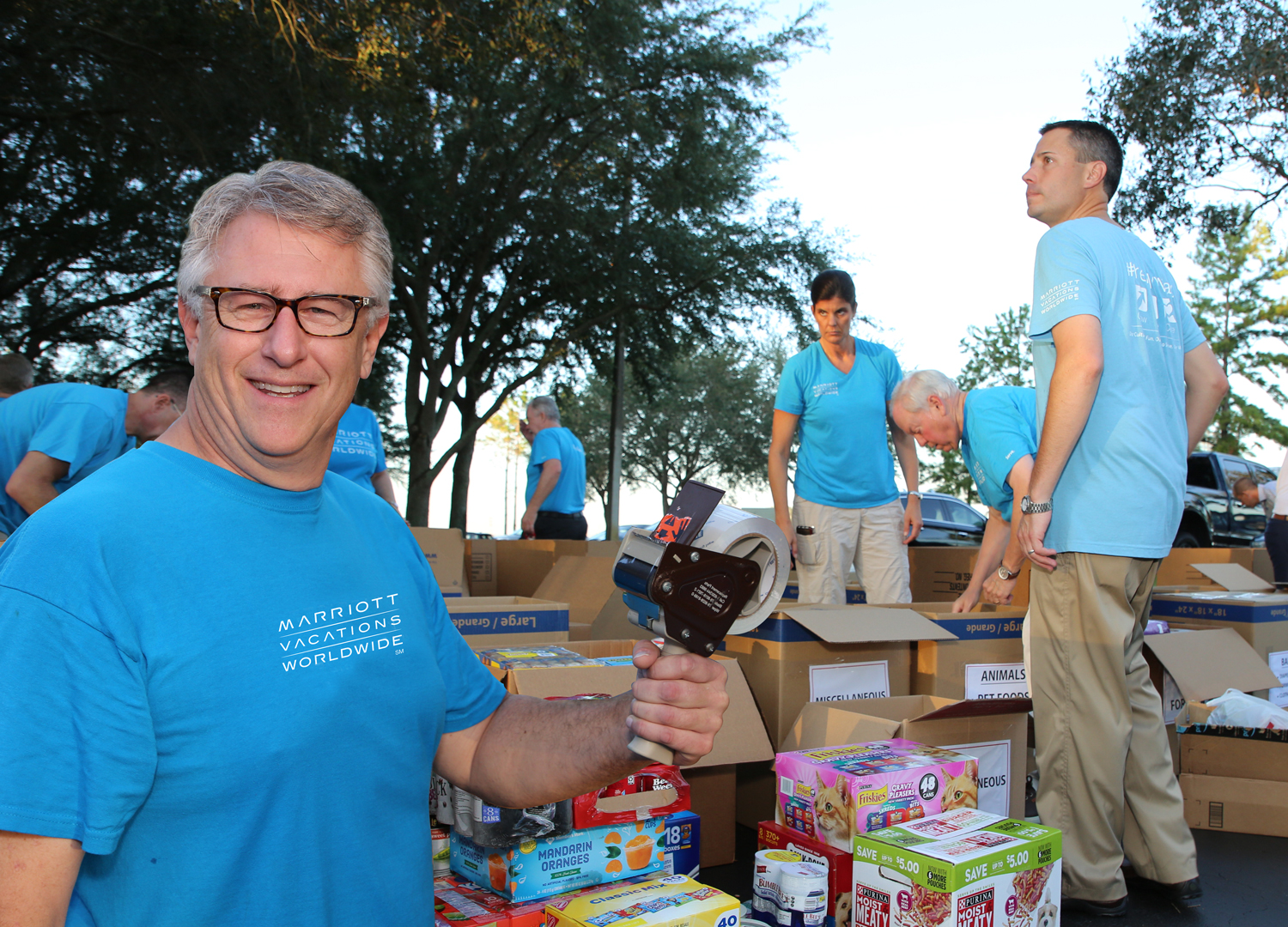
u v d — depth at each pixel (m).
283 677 0.97
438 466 16.11
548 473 6.62
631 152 14.57
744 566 1.04
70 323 15.50
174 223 13.33
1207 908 2.53
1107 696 2.47
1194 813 3.33
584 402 33.34
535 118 13.52
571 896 2.00
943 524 13.79
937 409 3.32
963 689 3.21
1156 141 14.26
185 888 0.92
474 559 6.04
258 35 9.09
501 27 10.20
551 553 5.64
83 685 0.86
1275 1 13.71
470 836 1.98
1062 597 2.54
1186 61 13.94
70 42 9.18
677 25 14.23
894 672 3.17
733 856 2.81
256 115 9.77
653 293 15.69
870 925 2.03
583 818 2.02
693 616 1.04
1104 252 2.54
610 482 16.23
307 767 0.98
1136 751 2.58
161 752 0.91
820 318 4.13
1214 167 14.34
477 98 12.73
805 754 2.38
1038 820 2.64
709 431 32.81
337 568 1.06
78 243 13.41
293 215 1.02
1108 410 2.49
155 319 15.95
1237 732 3.30
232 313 1.02
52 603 0.86
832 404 4.16
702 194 15.20
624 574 1.18
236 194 1.04
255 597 0.98
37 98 9.74
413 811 1.11
